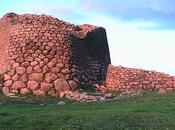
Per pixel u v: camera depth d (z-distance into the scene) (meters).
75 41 45.25
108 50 53.59
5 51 45.91
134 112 29.89
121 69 45.62
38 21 46.06
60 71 42.81
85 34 47.69
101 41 51.00
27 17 46.84
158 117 28.08
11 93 41.62
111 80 45.66
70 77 42.84
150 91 43.06
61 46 43.94
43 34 44.22
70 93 40.97
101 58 50.25
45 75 42.50
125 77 45.12
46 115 28.56
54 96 41.31
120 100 37.50
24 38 44.34
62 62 43.25
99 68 46.34
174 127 26.17
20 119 27.64
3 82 42.72
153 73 44.81
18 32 44.81
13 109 32.50
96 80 45.47
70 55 43.91
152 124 26.55
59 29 44.66
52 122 26.97
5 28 48.00
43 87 41.88
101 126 26.09
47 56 43.28
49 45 43.78
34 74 42.50
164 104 33.16
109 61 53.47
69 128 25.81
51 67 42.84
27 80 42.34
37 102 39.09
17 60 43.47
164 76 44.56
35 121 27.14
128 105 33.69
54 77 42.44
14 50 44.12
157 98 36.34
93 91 43.62
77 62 44.34
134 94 40.94
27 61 43.19
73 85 42.50
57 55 43.47
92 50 48.38
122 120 27.23
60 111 30.88
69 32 45.09
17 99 39.75
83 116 28.22
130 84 44.78
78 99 40.09
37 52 43.47
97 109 31.97
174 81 44.22
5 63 44.66
